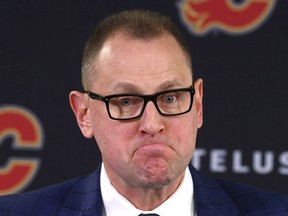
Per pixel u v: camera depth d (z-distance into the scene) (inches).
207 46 300.0
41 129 306.2
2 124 306.2
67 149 305.9
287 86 297.0
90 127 182.7
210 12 300.0
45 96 305.9
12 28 306.7
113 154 169.8
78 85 305.0
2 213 189.3
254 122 297.9
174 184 180.7
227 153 298.5
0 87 306.8
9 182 306.7
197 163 299.0
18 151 306.7
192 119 170.2
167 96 167.2
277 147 297.0
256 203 187.9
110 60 168.2
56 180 306.2
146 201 180.1
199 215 183.9
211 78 299.4
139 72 165.3
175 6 301.9
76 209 187.5
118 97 167.0
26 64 306.2
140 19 171.2
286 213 185.6
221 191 190.5
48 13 305.7
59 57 305.1
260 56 298.4
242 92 298.5
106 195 183.8
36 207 189.8
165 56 166.9
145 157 165.3
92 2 304.8
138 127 166.2
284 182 296.4
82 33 304.7
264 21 298.4
